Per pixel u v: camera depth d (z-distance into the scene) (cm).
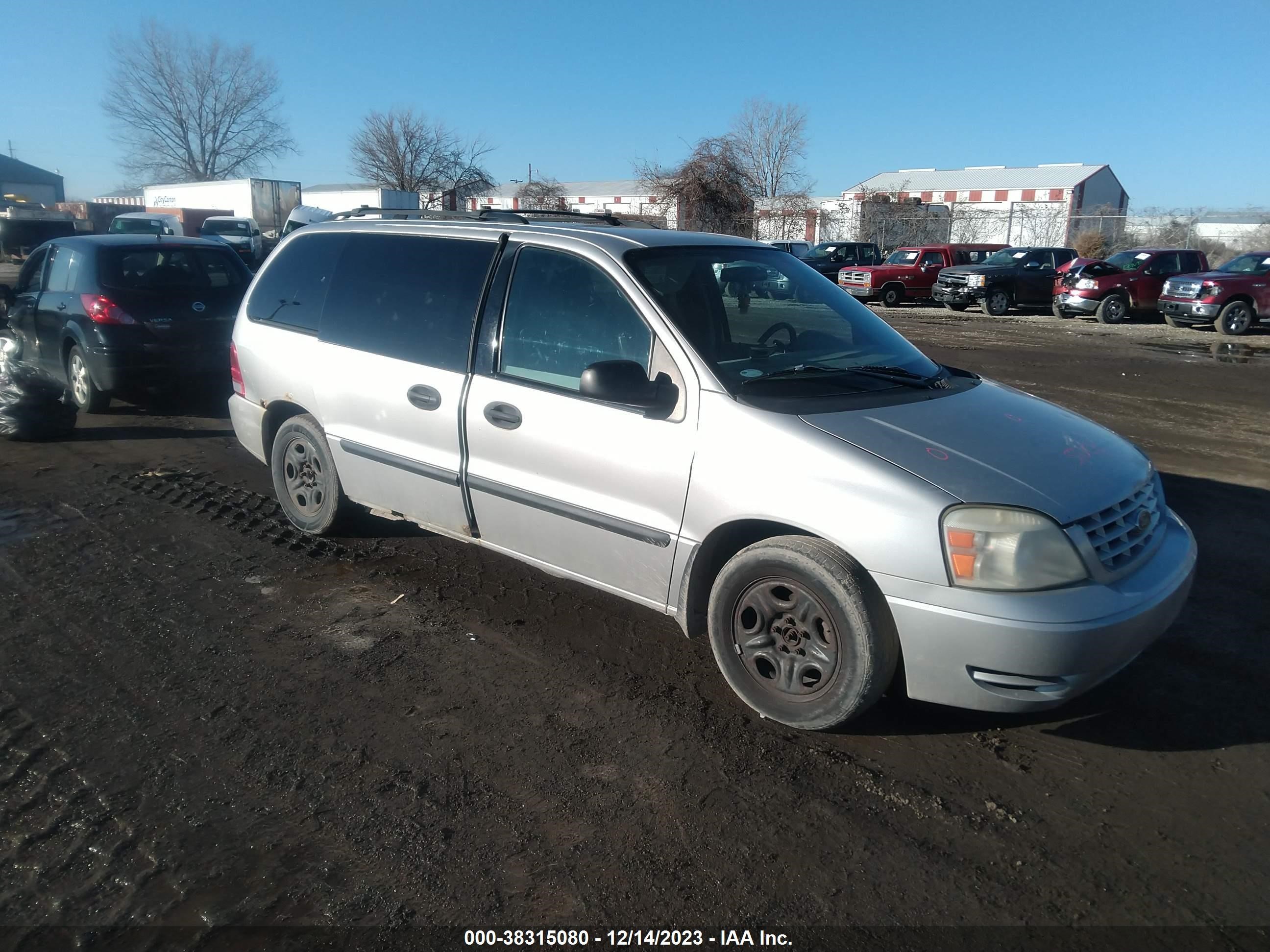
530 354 409
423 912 259
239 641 418
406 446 457
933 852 286
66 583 478
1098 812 305
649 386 362
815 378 373
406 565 507
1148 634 322
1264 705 371
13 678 382
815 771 325
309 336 508
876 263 2872
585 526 389
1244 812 306
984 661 305
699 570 364
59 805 302
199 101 6806
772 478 334
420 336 452
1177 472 726
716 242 437
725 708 365
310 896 264
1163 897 267
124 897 262
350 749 335
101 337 830
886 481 316
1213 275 1791
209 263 910
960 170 5881
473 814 300
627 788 314
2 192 7969
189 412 903
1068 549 306
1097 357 1407
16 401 761
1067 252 2370
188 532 556
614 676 391
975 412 369
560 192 3862
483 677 388
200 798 306
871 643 320
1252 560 528
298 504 542
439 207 4419
